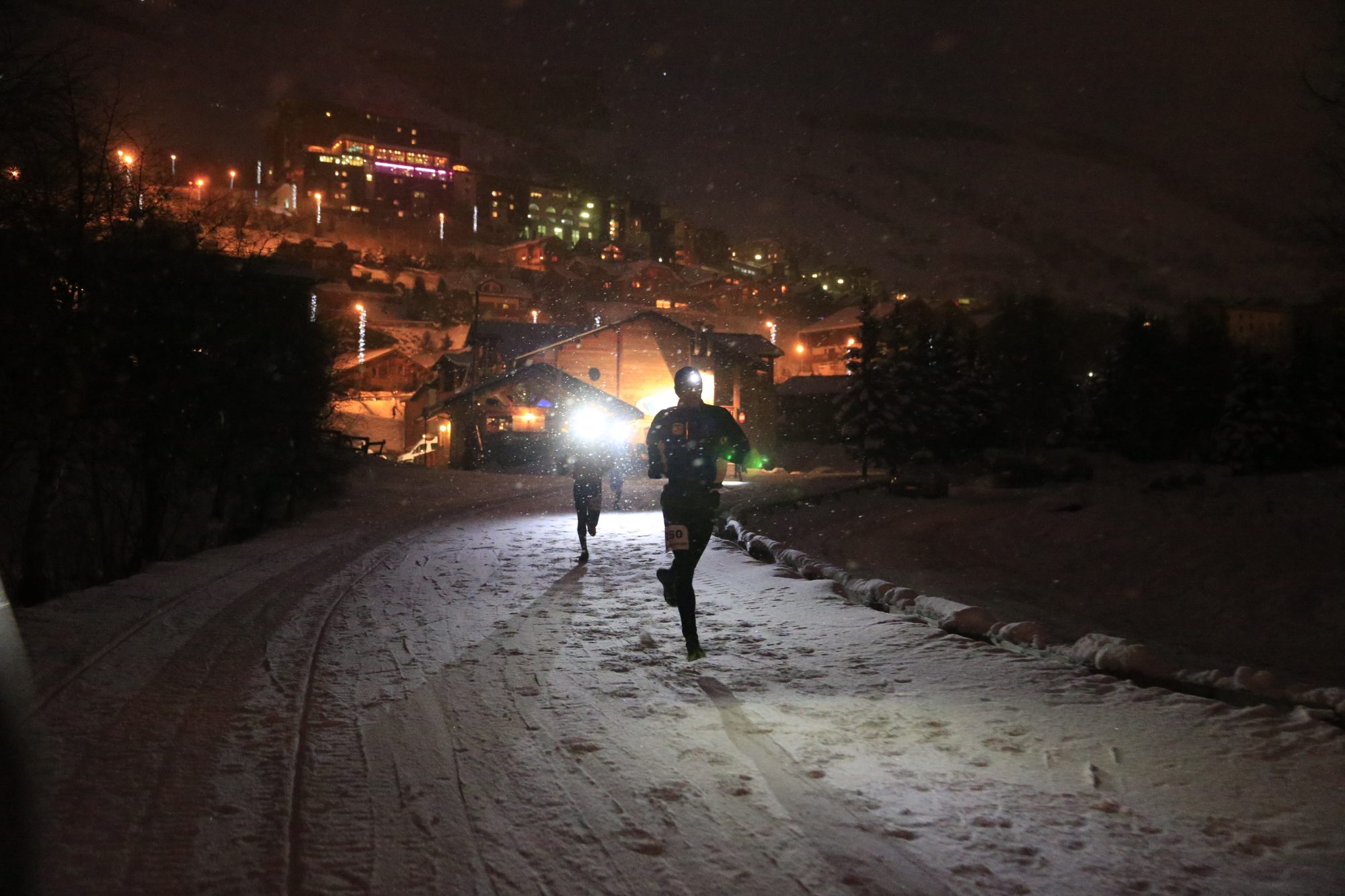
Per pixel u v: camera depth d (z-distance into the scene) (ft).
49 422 43.32
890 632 22.04
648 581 32.35
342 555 41.45
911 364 165.89
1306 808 11.03
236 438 63.00
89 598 28.30
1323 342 180.86
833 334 332.39
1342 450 173.99
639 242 652.89
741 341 185.16
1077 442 216.95
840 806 11.53
